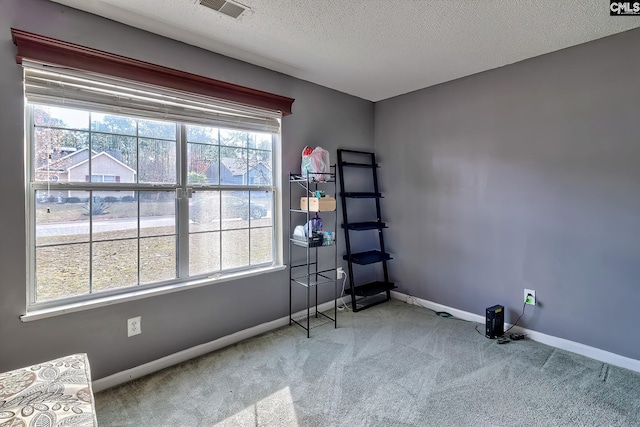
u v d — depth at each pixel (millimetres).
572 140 2428
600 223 2322
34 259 1837
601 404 1846
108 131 2068
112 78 2002
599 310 2340
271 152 2932
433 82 3189
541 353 2439
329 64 2723
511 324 2805
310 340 2674
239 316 2684
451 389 1998
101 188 2043
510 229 2787
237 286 2666
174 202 2363
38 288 1853
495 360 2340
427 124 3355
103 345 2023
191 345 2406
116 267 2119
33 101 1769
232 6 1871
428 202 3385
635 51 2148
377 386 2033
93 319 1989
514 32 2182
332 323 3029
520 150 2705
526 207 2686
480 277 3004
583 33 2199
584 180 2383
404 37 2246
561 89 2467
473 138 3004
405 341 2648
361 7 1880
